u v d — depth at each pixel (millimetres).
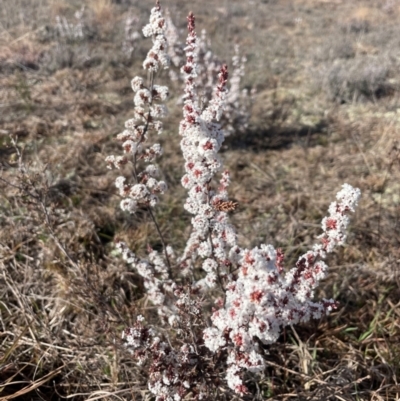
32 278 3436
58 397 2746
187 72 2182
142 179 2602
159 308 2932
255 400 2674
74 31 9102
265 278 1478
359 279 3641
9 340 2951
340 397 2600
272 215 4648
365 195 4988
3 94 6516
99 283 3387
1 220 4000
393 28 12680
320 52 9844
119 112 6602
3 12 9789
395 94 7594
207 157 1938
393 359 2955
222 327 1768
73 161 5078
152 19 2238
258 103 7367
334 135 6445
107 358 2861
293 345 3064
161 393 2135
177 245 4094
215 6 14812
